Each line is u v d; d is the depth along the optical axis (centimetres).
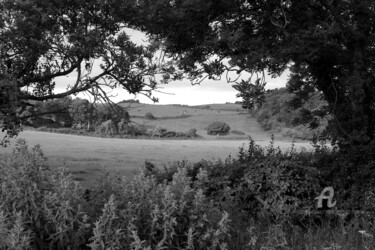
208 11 795
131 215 353
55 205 340
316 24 791
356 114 802
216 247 403
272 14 807
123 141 4272
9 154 391
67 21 895
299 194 663
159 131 5756
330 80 885
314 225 634
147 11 827
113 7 877
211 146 4072
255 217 629
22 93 930
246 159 797
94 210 371
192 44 873
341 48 837
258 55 755
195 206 386
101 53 898
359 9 788
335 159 814
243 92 744
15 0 830
